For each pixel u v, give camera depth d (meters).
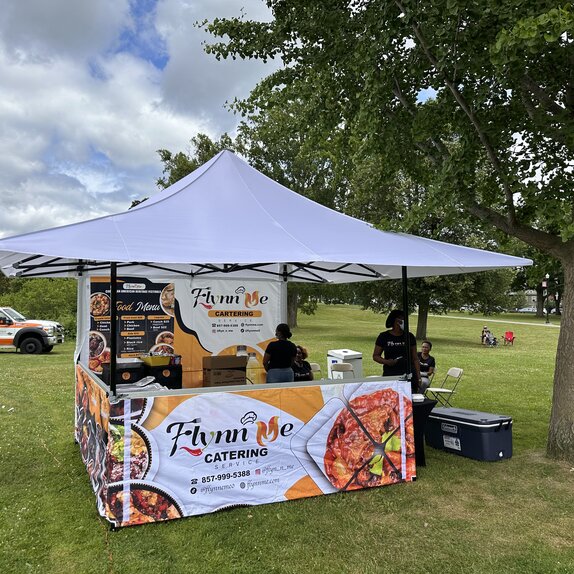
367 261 4.62
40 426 7.50
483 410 8.95
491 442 5.93
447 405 8.67
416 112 6.39
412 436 5.39
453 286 21.89
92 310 7.13
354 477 5.05
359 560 3.69
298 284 29.27
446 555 3.76
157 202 5.03
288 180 28.41
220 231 4.57
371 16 5.84
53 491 4.97
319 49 6.87
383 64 5.97
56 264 5.86
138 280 7.49
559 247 5.89
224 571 3.52
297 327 33.62
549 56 5.98
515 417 8.39
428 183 6.99
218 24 7.09
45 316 24.91
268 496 4.69
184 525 4.24
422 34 5.54
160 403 4.32
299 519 4.36
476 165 6.61
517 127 6.48
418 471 5.61
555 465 5.75
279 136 8.10
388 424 5.25
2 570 3.51
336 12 6.46
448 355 18.69
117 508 4.15
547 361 16.91
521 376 13.24
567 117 5.62
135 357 7.44
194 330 7.86
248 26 7.07
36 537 4.00
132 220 4.43
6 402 9.24
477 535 4.09
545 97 6.10
